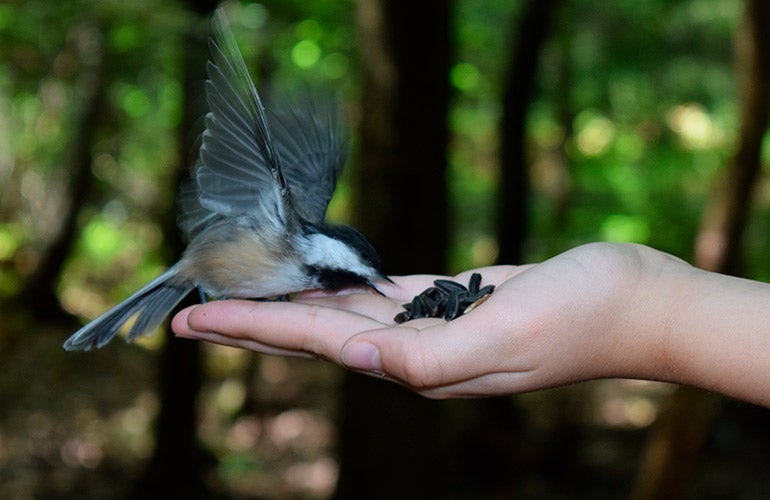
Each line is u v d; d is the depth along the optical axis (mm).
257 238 657
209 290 675
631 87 1909
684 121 1888
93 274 2811
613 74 1842
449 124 1082
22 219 2678
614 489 1597
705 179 1859
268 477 1627
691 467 1062
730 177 1046
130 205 2783
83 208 2488
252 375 1898
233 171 643
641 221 1761
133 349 2277
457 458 1657
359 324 579
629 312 549
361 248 674
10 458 1644
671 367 550
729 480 1591
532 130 2135
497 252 1789
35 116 2494
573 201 1861
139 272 2676
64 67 2094
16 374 2068
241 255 658
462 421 1756
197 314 602
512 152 1742
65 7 1582
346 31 1717
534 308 541
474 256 2504
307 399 2010
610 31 1816
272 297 691
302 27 1701
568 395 1653
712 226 1076
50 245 2377
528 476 1637
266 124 589
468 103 2193
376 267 676
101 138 2438
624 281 551
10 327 2270
